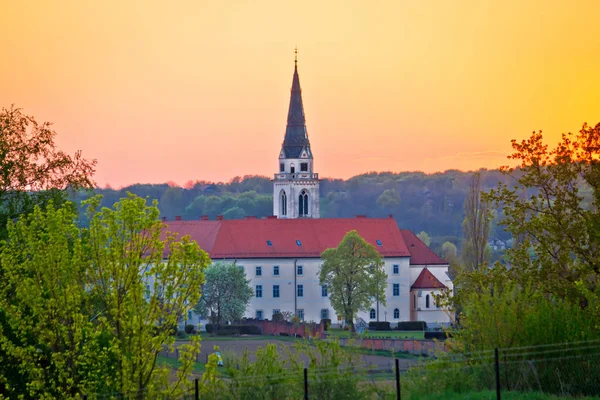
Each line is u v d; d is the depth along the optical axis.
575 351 69.88
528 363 69.56
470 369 71.06
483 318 72.94
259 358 69.38
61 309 69.56
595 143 89.12
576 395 68.44
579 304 79.38
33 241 71.06
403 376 74.00
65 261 70.38
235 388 67.69
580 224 87.50
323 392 67.88
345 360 70.25
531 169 90.50
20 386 74.25
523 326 71.94
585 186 100.12
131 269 70.56
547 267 87.06
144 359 68.81
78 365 70.25
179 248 72.06
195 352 70.62
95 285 71.12
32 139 100.56
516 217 90.50
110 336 72.75
